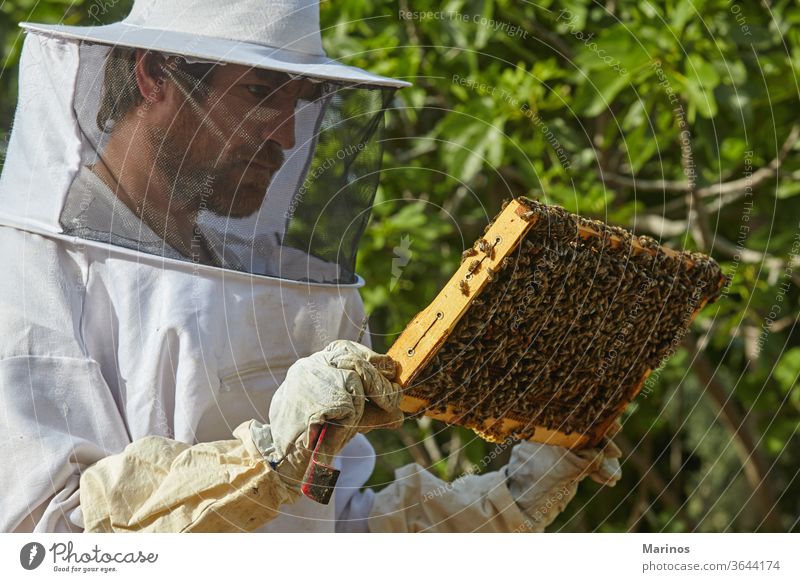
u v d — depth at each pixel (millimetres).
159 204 2484
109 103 2434
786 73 4789
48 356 2365
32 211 2469
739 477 7328
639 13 4477
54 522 2213
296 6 2676
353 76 2586
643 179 5840
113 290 2475
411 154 5293
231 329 2502
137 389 2434
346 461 2971
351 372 1998
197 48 2451
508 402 2318
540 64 4770
